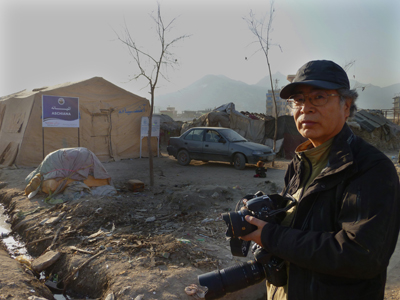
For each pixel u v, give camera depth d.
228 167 12.30
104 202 6.55
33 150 11.52
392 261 4.20
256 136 16.98
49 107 10.95
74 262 4.30
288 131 15.57
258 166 10.22
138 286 3.49
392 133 18.88
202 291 3.46
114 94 13.87
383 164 1.01
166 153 17.45
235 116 17.70
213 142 12.13
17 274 3.80
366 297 1.05
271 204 1.25
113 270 3.93
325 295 1.07
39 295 3.54
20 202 7.05
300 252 1.02
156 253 4.32
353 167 1.04
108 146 13.73
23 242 5.50
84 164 7.56
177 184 9.17
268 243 1.12
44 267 4.41
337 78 1.17
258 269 1.41
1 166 11.16
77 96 12.72
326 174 1.11
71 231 5.33
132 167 12.13
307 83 1.14
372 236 0.92
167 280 3.63
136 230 5.45
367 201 0.96
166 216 6.25
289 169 1.55
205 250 4.53
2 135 13.14
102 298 3.58
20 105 12.48
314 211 1.14
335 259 0.94
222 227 5.62
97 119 13.30
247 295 3.67
